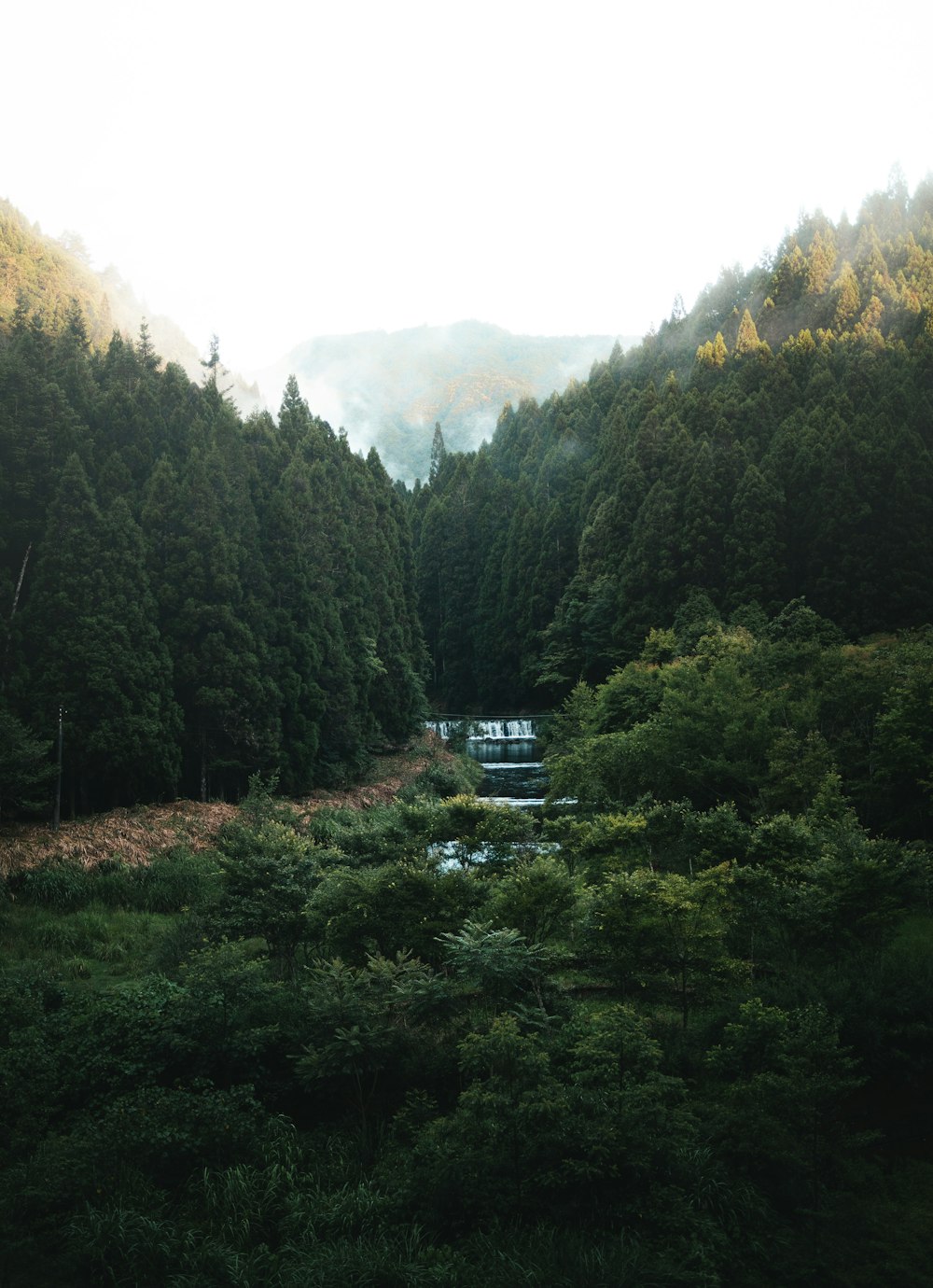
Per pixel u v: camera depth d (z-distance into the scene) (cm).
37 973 1525
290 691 3844
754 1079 1075
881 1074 1235
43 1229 878
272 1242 898
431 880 1485
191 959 1451
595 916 1461
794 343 6869
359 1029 1116
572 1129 919
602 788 2508
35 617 3097
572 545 7275
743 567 4997
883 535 4669
